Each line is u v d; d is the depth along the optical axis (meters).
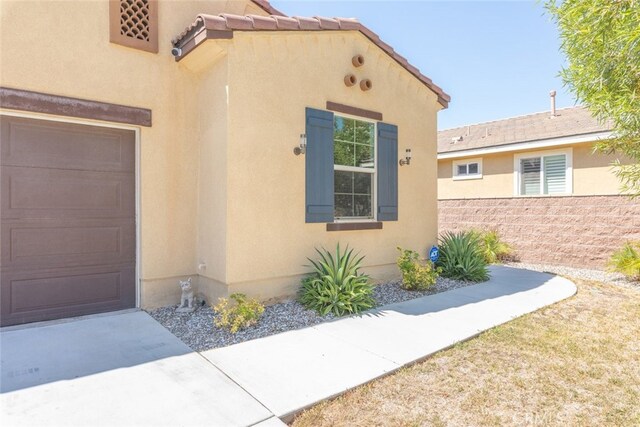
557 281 8.52
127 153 5.98
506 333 5.09
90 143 5.66
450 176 15.45
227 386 3.54
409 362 4.13
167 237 6.23
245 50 5.82
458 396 3.50
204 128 6.31
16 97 4.91
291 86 6.37
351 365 4.04
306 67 6.58
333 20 6.78
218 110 5.89
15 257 5.11
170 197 6.26
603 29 5.02
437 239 9.09
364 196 7.63
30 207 5.21
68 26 5.34
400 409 3.27
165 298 6.19
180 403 3.23
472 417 3.16
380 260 7.75
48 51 5.18
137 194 6.03
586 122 12.18
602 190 11.16
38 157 5.26
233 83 5.69
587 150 11.50
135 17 5.94
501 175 13.71
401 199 8.18
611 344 4.75
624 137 6.20
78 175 5.57
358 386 3.62
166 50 6.24
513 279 8.72
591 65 5.51
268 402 3.27
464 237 9.38
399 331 5.09
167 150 6.24
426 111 8.77
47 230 5.34
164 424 2.93
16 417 2.97
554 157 12.35
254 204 5.90
